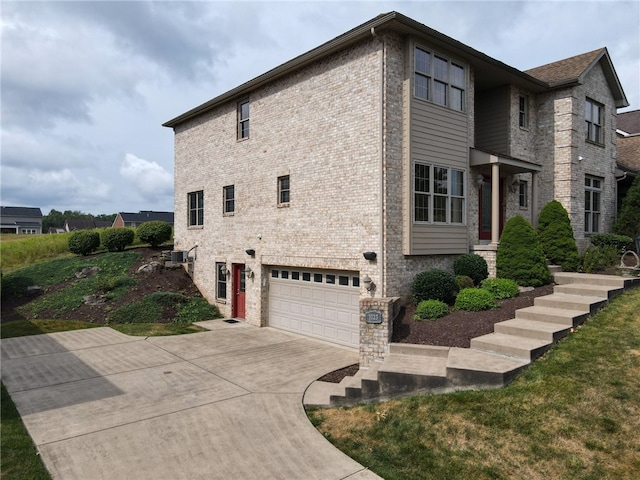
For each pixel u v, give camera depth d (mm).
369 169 11281
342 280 12406
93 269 20656
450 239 12336
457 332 9016
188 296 18438
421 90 11680
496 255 12516
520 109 15609
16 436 6695
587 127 16859
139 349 12070
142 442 6492
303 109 13344
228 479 5512
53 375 9766
